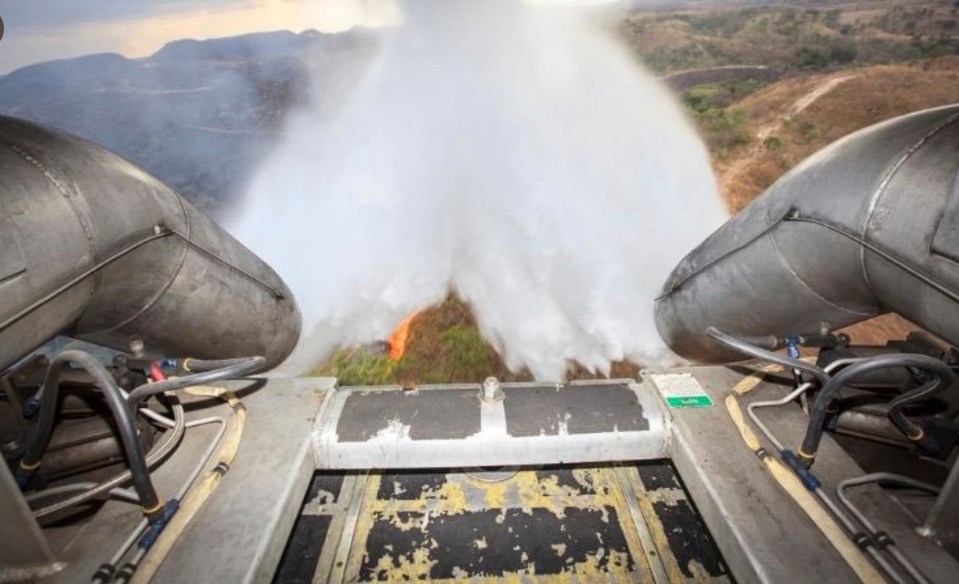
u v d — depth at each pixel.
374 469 2.62
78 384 2.19
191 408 2.46
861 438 2.36
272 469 2.10
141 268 2.39
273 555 1.86
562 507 2.39
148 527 1.79
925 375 2.19
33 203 1.70
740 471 2.04
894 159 2.01
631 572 2.09
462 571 2.10
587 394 2.51
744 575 1.75
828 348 2.34
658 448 2.34
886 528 1.74
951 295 1.64
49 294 1.73
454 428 2.31
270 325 3.73
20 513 1.53
